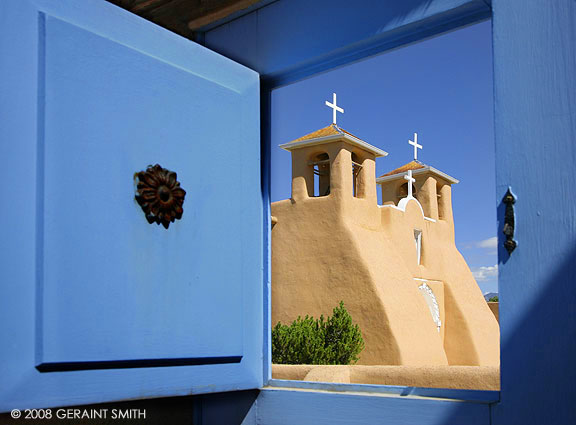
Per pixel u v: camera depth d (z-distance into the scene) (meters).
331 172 14.97
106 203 1.95
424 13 2.22
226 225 2.41
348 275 14.17
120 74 2.05
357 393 2.29
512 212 1.93
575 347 1.77
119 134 2.02
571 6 1.90
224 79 2.51
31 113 1.78
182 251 2.19
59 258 1.80
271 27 2.69
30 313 1.72
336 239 14.52
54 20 1.86
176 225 2.18
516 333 1.88
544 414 1.80
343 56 2.53
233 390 2.39
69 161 1.86
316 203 15.01
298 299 14.72
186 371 2.19
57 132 1.83
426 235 18.11
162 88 2.20
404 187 19.06
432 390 2.13
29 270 1.73
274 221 15.40
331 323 12.25
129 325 1.98
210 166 2.36
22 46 1.77
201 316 2.25
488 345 18.61
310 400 2.38
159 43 2.23
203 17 2.86
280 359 11.41
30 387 1.71
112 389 1.93
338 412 2.29
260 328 2.57
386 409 2.16
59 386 1.79
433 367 6.14
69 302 1.81
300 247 14.99
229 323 2.38
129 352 1.97
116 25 2.08
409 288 15.17
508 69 2.00
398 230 16.56
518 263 1.90
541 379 1.82
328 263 14.51
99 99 1.97
